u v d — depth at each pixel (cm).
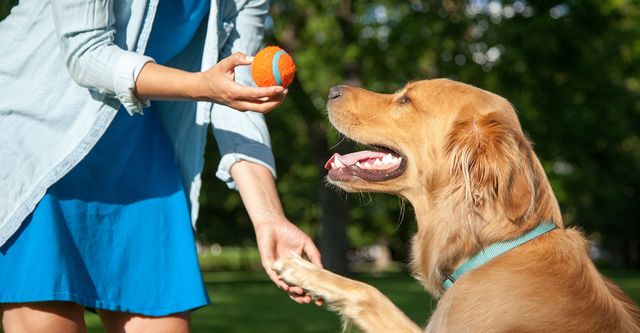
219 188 2652
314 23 2114
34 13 290
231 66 269
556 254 298
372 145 382
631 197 3098
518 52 1819
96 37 270
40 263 271
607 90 2038
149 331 300
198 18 309
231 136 322
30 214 277
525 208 297
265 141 327
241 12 328
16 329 279
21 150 278
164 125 321
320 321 991
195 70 324
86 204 288
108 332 309
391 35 1873
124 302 292
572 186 2759
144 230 300
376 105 380
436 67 1912
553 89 1922
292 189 2972
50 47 285
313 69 2044
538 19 1817
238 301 1354
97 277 287
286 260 322
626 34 1977
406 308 1123
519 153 304
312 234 3272
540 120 1973
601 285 297
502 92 1905
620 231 3178
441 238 320
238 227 3084
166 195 307
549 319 280
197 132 314
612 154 2669
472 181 307
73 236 283
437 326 303
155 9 288
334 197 1909
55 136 279
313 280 332
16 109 281
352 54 1895
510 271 295
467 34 1869
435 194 347
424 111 356
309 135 1934
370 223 3369
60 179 283
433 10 1853
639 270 3234
